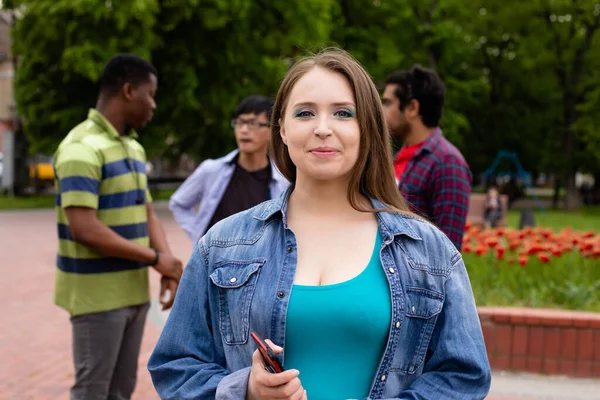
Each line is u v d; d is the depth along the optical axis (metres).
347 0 24.41
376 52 23.88
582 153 26.78
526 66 27.56
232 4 17.36
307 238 1.58
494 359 4.73
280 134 1.69
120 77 3.11
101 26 16.95
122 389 3.26
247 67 19.33
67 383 4.72
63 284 3.10
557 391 4.33
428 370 1.58
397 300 1.51
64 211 3.04
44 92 19.73
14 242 12.77
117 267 3.05
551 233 6.90
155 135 18.78
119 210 3.06
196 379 1.56
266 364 1.38
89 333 3.02
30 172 30.58
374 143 1.62
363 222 1.61
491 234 7.28
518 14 26.64
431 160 3.23
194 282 1.65
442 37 24.12
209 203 3.78
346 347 1.48
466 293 1.60
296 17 19.25
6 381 4.75
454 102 25.06
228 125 19.64
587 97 24.55
